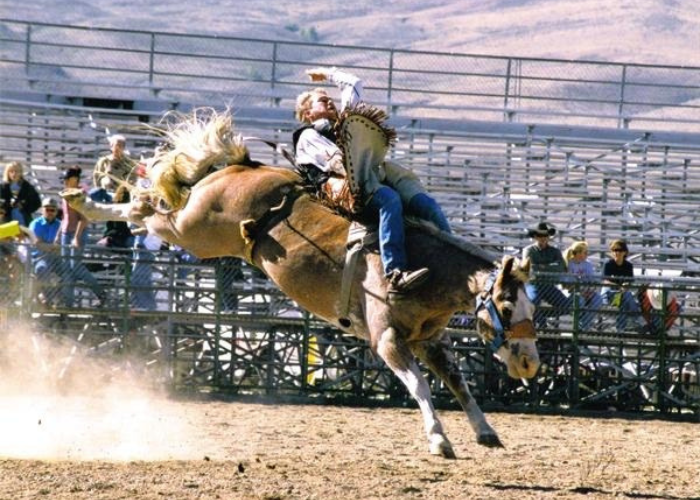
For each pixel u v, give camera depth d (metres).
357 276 15.90
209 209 17.00
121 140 19.94
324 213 16.31
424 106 39.59
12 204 27.31
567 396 25.58
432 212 16.19
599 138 40.06
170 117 37.62
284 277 16.48
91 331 25.25
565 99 40.00
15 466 14.88
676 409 25.72
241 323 25.50
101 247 25.25
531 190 38.75
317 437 19.84
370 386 25.58
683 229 37.97
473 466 16.81
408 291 15.45
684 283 28.30
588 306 25.64
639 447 20.31
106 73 84.81
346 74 17.06
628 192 39.09
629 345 25.72
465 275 15.43
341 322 16.41
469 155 38.75
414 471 15.76
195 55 38.25
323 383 25.59
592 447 20.00
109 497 13.12
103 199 26.17
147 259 25.36
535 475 15.98
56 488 13.52
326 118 17.02
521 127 39.81
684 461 18.67
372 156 15.84
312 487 13.91
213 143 17.27
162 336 25.39
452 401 25.39
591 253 35.62
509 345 15.11
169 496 13.24
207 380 25.55
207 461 15.94
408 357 15.62
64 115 37.47
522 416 24.58
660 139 40.25
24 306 25.03
